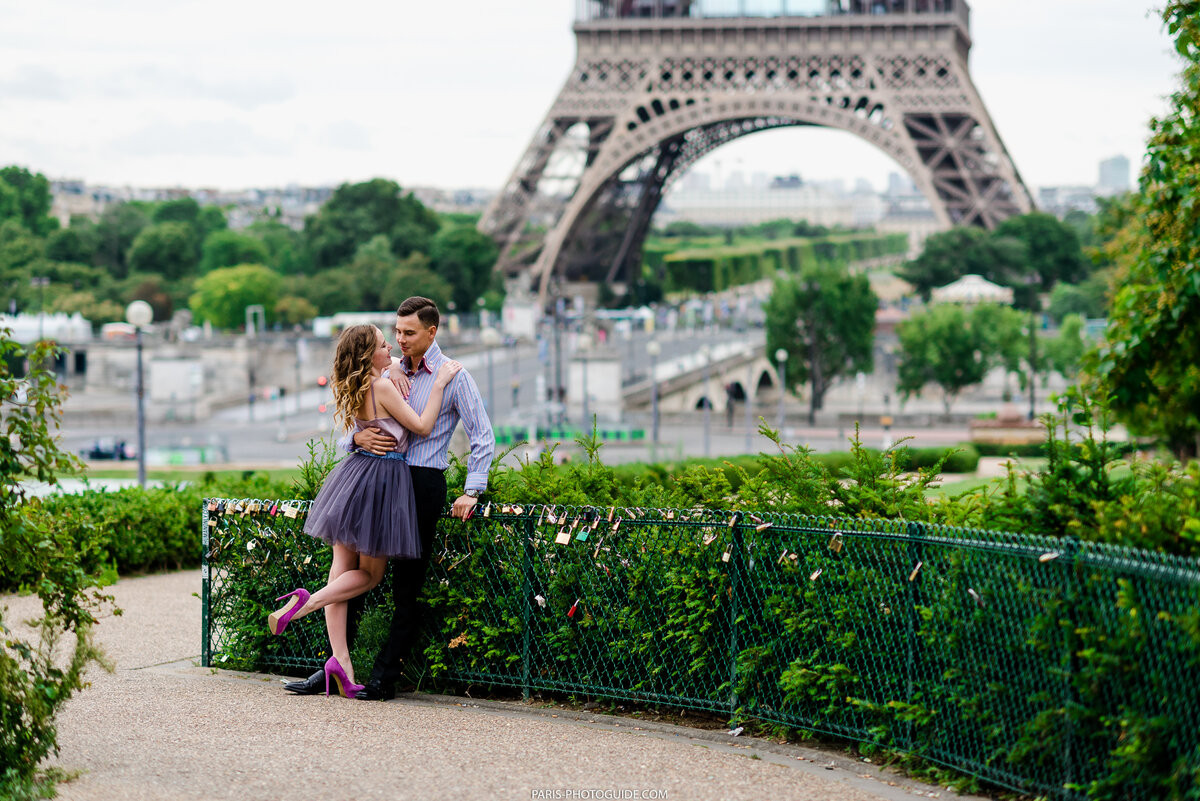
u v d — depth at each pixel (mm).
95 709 10945
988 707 8773
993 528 9305
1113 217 36094
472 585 11961
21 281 173875
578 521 11344
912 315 115750
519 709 11438
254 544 12969
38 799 8055
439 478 11609
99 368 133625
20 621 15648
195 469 73062
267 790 8438
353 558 11781
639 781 8859
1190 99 16953
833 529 9891
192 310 178250
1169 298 17406
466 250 184625
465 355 141250
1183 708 7289
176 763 9102
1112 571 7812
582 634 11438
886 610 9578
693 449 85188
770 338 108438
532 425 89062
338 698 11656
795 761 9656
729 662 10641
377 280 172500
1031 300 171625
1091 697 7949
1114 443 9070
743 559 10531
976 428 78438
